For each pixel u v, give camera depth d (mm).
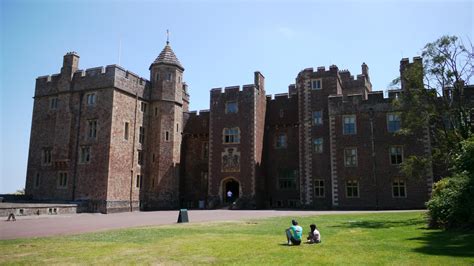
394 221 21281
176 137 44094
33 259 10875
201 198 45969
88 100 39531
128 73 40656
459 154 19031
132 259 10781
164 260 10602
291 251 11805
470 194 16516
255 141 41625
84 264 10164
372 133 35906
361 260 10219
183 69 46281
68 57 41500
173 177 42969
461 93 24812
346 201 35688
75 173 38375
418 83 25250
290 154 43719
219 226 19828
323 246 12750
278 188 43656
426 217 20000
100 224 22734
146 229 18641
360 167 35750
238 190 43344
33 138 42094
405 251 11484
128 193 39094
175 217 28047
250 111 42281
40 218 28031
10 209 28547
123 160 38844
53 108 41844
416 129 34312
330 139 37281
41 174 40594
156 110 43562
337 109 37562
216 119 43688
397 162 34594
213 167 42656
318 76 40656
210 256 11109
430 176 33156
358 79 44688
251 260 10430
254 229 18234
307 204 38594
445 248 11844
